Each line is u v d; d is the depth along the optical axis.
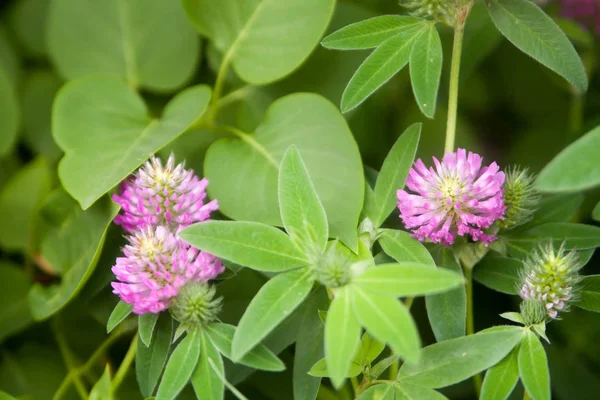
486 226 0.44
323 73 0.53
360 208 0.46
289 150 0.43
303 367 0.45
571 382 0.51
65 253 0.51
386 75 0.45
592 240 0.46
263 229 0.43
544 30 0.46
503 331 0.43
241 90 0.53
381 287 0.41
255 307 0.42
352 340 0.40
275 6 0.51
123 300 0.44
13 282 0.52
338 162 0.47
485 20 0.52
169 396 0.43
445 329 0.44
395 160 0.46
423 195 0.44
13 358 0.52
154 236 0.44
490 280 0.46
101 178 0.47
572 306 0.52
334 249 0.43
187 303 0.43
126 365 0.48
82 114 0.50
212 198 0.48
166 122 0.49
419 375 0.43
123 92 0.50
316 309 0.45
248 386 0.49
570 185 0.39
